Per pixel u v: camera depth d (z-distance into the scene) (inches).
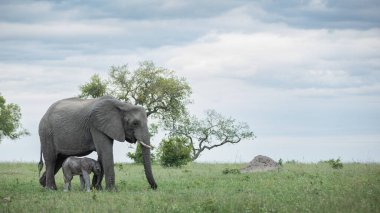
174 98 2321.6
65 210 631.2
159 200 698.8
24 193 828.6
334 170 1085.1
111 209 633.6
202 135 2396.7
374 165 1222.3
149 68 2315.5
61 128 906.1
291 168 1180.5
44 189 886.4
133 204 672.4
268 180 916.0
